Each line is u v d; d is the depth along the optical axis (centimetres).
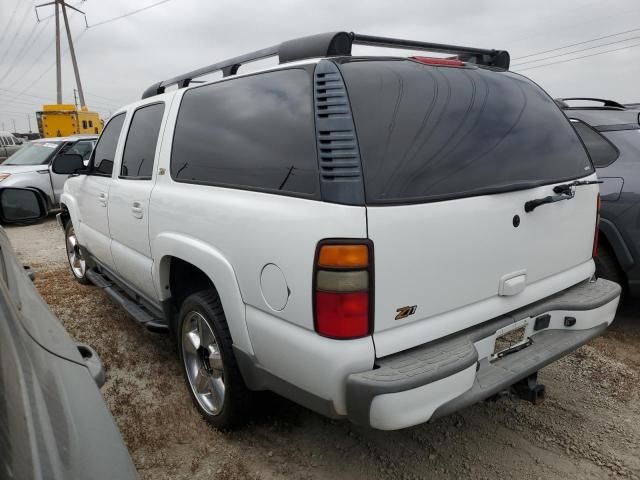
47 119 1928
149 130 337
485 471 247
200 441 273
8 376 109
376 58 228
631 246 377
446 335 212
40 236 847
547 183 248
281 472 248
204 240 254
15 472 90
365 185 187
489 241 221
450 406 194
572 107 462
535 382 244
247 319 227
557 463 252
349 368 186
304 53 233
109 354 379
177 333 305
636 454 257
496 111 244
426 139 209
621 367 344
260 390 253
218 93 274
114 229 376
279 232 203
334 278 183
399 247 190
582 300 262
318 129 199
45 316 156
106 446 119
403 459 256
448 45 284
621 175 386
